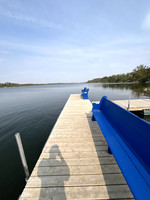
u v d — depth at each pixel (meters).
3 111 9.68
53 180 1.47
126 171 1.06
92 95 18.42
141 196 0.81
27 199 1.25
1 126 6.09
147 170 1.06
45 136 4.79
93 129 3.05
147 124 1.16
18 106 11.77
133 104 6.46
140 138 1.27
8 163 3.15
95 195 1.27
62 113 4.66
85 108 5.47
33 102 14.08
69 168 1.67
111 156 1.92
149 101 7.20
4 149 3.88
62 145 2.30
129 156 1.29
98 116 2.95
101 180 1.45
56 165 1.74
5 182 2.50
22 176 2.67
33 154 3.55
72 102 7.11
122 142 1.62
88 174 1.55
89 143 2.35
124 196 1.25
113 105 2.41
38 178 1.51
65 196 1.27
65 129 3.08
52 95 22.08
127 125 1.65
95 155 1.95
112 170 1.61
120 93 19.80
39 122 6.61
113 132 1.98
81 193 1.29
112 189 1.33
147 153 1.11
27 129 5.60
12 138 4.68
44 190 1.34
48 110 9.61
